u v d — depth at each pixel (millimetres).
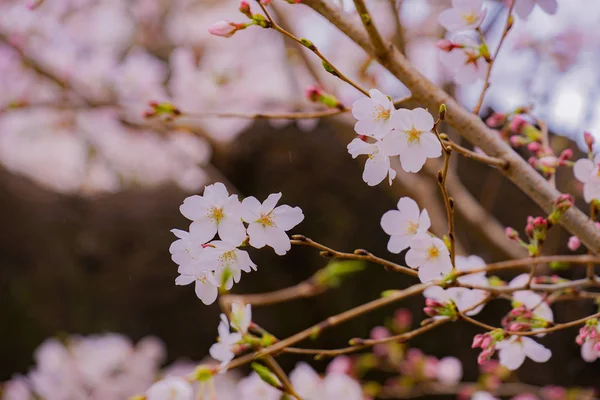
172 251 1489
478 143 1594
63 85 3441
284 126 4281
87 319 3900
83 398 3174
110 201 4328
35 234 4062
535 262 1568
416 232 1545
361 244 3846
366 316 3660
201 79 3766
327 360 3666
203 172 4598
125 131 4234
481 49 1594
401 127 1479
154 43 4820
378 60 1595
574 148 2959
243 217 1483
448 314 1562
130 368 3291
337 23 1599
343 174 4027
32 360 3793
